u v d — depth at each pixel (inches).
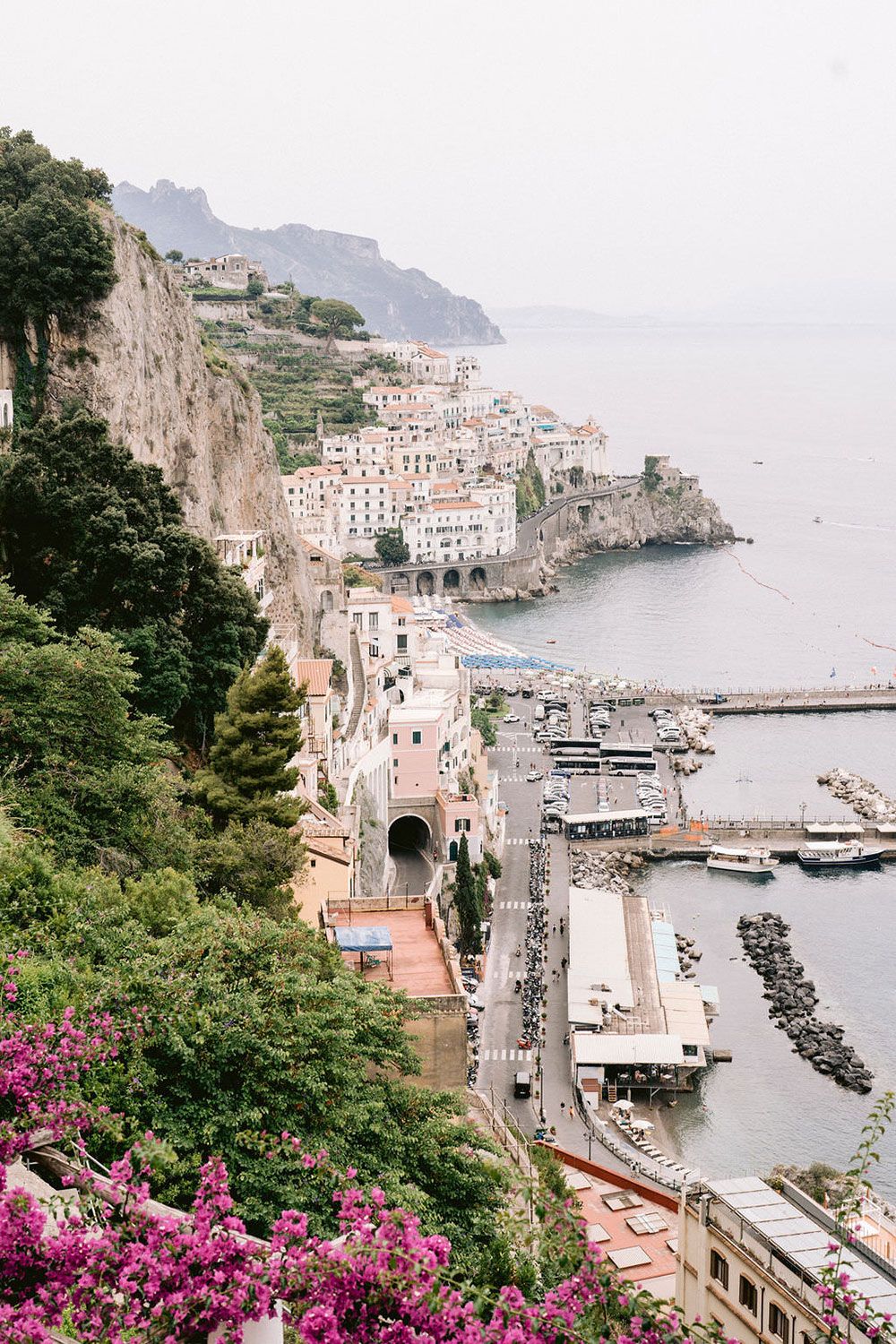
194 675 4128.9
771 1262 1863.9
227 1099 1900.8
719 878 7544.3
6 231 4852.4
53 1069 1533.0
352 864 4077.3
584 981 5625.0
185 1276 1098.1
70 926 2196.1
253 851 3132.4
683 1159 4621.1
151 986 1955.0
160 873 2586.1
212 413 6387.8
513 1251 1695.4
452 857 6412.4
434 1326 1058.1
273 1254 1131.3
